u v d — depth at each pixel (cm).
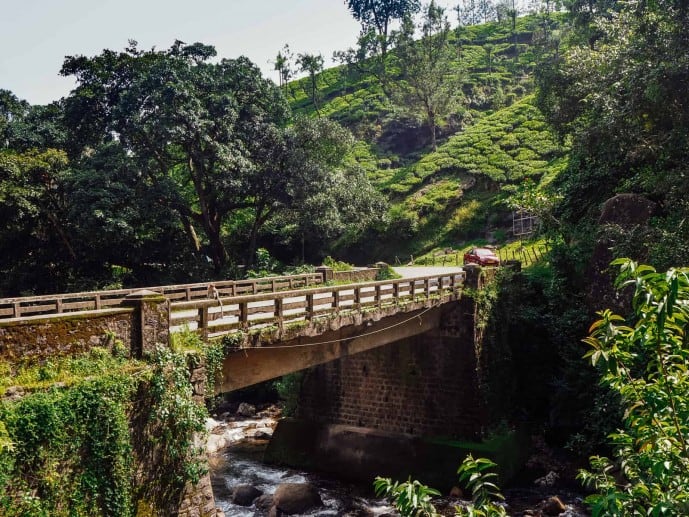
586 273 2592
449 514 2000
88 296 1656
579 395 2425
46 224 3816
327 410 2634
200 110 3659
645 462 582
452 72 8175
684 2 2223
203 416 1091
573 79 3222
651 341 553
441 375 2436
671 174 2295
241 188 3928
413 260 5050
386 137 7631
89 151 4212
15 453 805
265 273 3947
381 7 10388
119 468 928
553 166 5372
